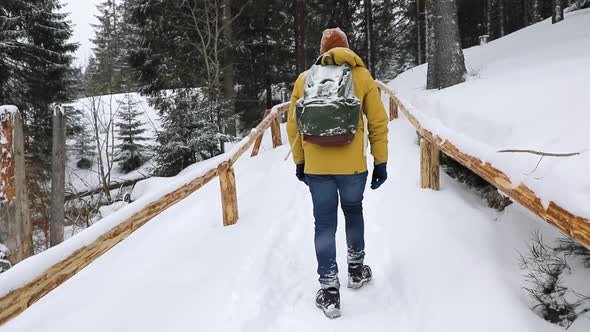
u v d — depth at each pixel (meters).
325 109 2.30
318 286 2.92
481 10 27.48
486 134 4.25
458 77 9.02
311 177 2.54
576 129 2.97
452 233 3.33
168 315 2.56
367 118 2.54
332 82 2.38
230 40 14.60
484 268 2.73
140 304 2.73
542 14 27.50
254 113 17.78
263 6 16.36
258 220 4.23
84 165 21.62
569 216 1.70
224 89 15.12
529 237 3.03
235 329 2.36
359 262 2.78
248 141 5.14
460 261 2.88
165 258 3.51
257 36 17.69
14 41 15.02
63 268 1.77
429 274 2.83
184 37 14.94
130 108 23.12
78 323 2.61
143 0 14.34
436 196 4.27
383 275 2.97
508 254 2.91
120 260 3.72
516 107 4.26
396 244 3.34
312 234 3.82
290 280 3.00
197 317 2.50
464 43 28.03
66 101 17.70
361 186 2.56
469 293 2.51
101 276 3.38
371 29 22.41
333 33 2.71
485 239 3.16
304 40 18.14
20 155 3.57
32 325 2.69
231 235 3.86
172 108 14.64
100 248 2.02
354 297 2.74
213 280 2.94
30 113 16.95
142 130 22.91
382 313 2.54
